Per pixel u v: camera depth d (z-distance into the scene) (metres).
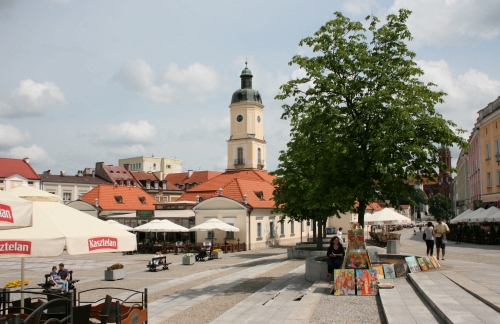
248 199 50.69
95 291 20.00
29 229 9.45
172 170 136.75
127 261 37.19
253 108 75.44
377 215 39.56
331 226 77.06
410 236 64.12
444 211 144.88
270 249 48.81
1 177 69.69
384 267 15.76
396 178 16.52
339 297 13.57
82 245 9.59
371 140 15.78
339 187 16.53
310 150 17.75
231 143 75.62
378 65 16.81
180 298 16.83
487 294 11.26
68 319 9.33
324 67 17.16
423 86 16.81
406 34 17.11
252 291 17.58
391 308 11.00
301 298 14.49
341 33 17.20
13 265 34.41
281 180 36.94
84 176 87.25
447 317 9.30
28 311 10.95
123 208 58.91
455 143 16.08
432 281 13.91
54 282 18.77
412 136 15.23
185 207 54.06
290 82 17.66
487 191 49.28
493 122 47.03
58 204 11.00
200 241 50.34
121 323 9.88
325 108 16.67
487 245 36.66
